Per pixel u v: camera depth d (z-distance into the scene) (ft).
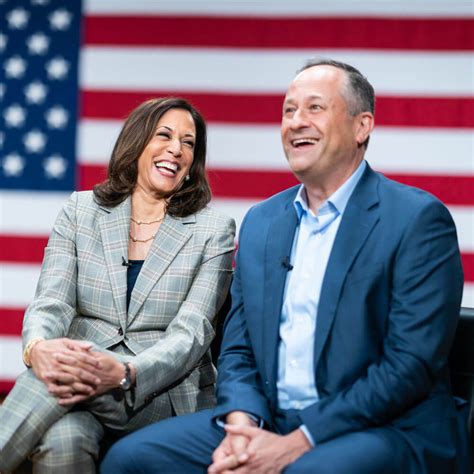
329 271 13.05
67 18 27.76
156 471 13.10
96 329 15.49
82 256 15.84
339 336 12.79
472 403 13.78
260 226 14.60
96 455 13.78
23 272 28.07
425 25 26.30
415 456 12.32
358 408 12.26
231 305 15.70
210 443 13.35
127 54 27.50
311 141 13.46
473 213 26.25
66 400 13.39
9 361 28.09
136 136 16.44
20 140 28.09
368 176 13.89
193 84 27.25
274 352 13.42
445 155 26.37
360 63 26.53
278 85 26.91
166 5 27.25
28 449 13.38
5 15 28.07
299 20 26.73
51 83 27.91
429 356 12.41
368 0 26.43
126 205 16.31
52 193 27.99
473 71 26.14
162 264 15.67
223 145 27.22
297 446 12.21
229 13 27.02
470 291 26.27
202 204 16.67
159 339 15.44
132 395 13.94
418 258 12.66
